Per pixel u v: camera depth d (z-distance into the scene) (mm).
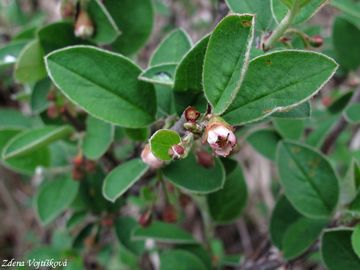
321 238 112
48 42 122
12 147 126
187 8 229
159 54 115
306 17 90
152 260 198
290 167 125
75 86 94
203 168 105
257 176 249
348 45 156
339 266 111
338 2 135
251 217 244
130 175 101
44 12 228
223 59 78
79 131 135
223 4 117
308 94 78
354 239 100
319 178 124
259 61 79
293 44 113
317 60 78
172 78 97
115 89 97
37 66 123
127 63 97
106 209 149
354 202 113
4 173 274
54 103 132
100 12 116
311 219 130
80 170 136
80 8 117
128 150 146
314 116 164
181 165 105
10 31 217
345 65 158
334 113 145
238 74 77
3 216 261
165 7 208
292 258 130
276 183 188
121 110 98
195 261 138
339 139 208
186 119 79
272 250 145
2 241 256
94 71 95
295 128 145
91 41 121
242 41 77
